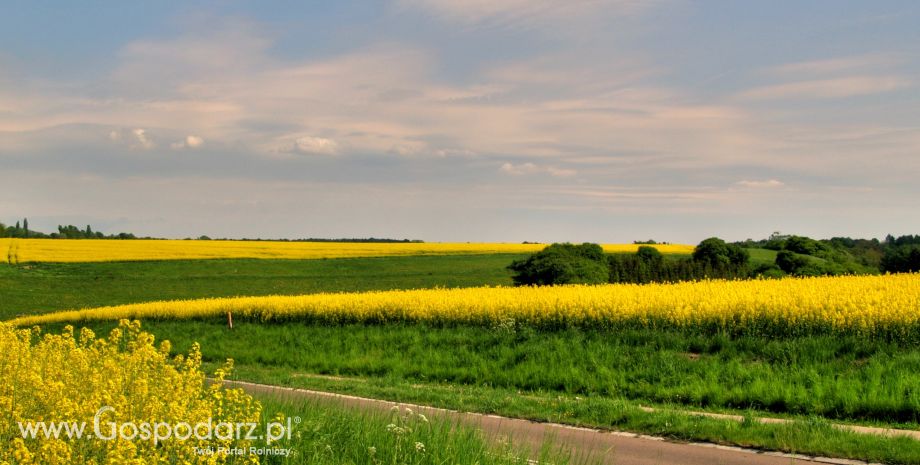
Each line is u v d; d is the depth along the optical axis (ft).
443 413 40.75
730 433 34.17
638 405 44.04
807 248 249.55
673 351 59.26
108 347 26.99
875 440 31.35
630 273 189.06
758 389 46.03
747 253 224.53
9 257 235.40
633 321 70.38
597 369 56.70
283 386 56.39
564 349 63.52
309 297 120.78
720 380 50.88
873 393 41.57
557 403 43.73
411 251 274.36
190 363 25.52
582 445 32.96
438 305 88.58
